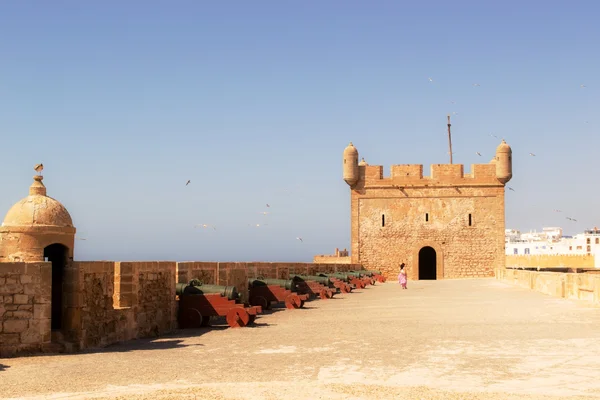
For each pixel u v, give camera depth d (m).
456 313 20.59
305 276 31.98
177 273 20.19
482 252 52.69
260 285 24.67
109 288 15.32
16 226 13.75
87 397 9.01
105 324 14.90
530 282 32.00
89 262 14.38
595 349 12.51
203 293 18.80
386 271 53.56
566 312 19.27
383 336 15.23
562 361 11.34
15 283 12.93
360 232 53.97
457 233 53.03
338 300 28.62
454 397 8.75
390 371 10.77
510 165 52.53
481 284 40.88
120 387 9.71
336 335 15.70
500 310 21.06
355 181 53.97
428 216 53.38
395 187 53.75
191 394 9.11
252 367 11.38
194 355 12.95
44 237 13.84
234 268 24.31
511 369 10.72
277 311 23.28
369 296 31.17
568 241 125.00
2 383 10.04
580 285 23.08
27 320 13.00
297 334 16.14
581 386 9.38
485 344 13.46
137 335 16.27
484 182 52.97
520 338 14.20
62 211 14.37
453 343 13.74
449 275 52.88
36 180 14.77
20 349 12.90
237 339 15.49
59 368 11.39
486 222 52.88
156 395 9.07
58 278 14.49
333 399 8.74
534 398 8.66
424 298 28.48
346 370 10.93
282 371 10.95
